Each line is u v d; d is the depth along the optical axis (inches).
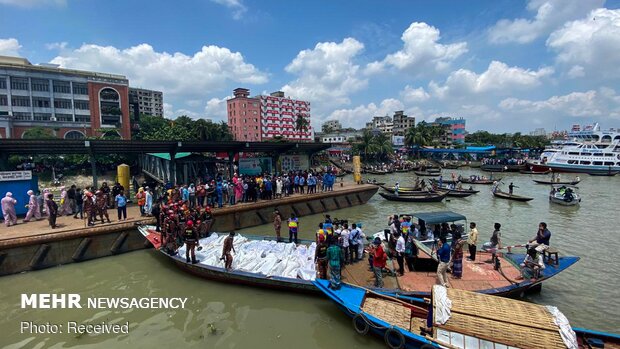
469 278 465.7
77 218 724.0
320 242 471.2
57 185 1552.7
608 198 1363.2
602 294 478.0
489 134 4867.1
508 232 827.4
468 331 312.5
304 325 402.3
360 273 501.0
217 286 503.2
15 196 713.0
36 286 514.6
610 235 796.0
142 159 1717.5
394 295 418.6
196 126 2765.7
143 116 3590.1
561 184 1792.6
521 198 1246.3
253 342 367.9
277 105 4601.4
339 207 1132.5
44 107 2608.3
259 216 896.3
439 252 443.5
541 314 314.7
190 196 820.0
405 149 3858.3
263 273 490.0
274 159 1294.3
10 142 705.0
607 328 394.9
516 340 299.0
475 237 535.8
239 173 1205.1
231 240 509.0
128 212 786.8
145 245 685.9
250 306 447.5
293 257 540.7
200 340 371.9
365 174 2583.7
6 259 548.1
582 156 2452.0
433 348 317.4
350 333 384.2
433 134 4298.7
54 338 378.0
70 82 2699.3
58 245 590.9
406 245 523.8
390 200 1286.9
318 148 1344.7
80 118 2751.0
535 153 4057.6
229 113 4387.3
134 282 526.9
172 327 399.9
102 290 499.8
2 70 2450.8
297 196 1019.3
